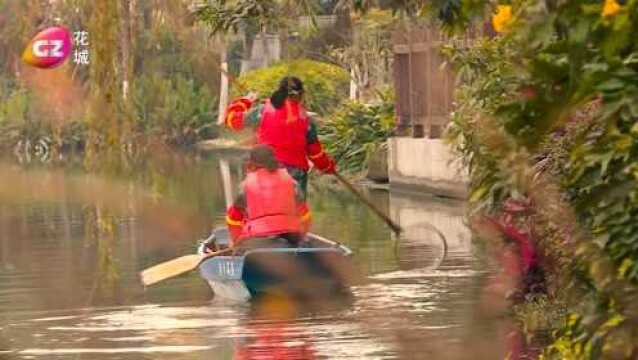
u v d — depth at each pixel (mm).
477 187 22000
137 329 24297
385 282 29453
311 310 26000
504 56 20422
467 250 34688
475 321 23078
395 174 58688
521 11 8664
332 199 55125
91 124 14805
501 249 23875
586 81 9008
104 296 28062
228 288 28000
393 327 23453
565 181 12547
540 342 20938
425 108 54469
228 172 65750
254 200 28547
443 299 26453
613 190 11352
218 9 23984
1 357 21828
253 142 32938
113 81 14773
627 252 11898
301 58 65250
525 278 22641
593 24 8266
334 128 68125
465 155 27812
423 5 13969
